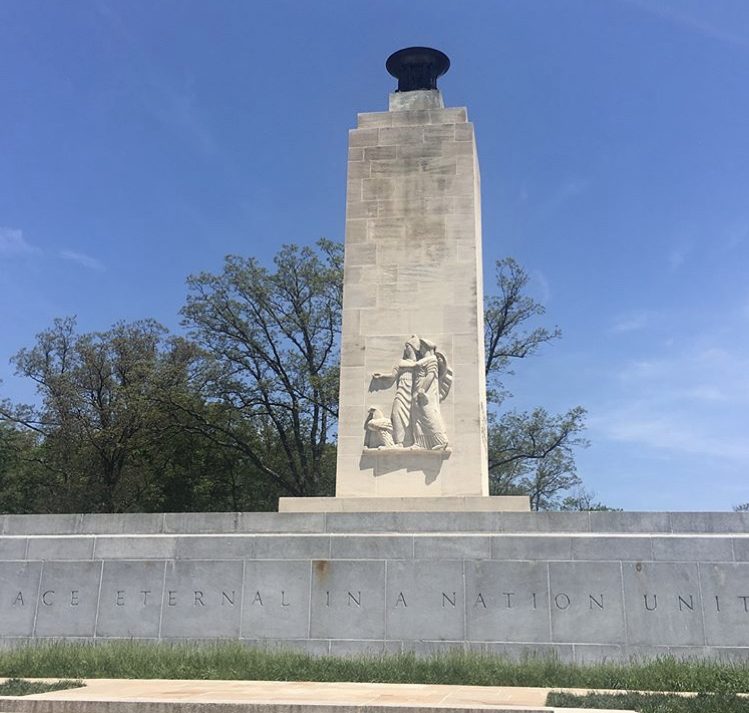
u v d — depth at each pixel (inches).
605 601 553.6
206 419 1600.6
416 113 830.5
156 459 1683.1
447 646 559.2
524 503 655.1
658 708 367.2
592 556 563.5
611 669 482.3
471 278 771.4
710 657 533.0
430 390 738.8
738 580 546.6
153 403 1555.1
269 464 1736.0
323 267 1652.3
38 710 372.2
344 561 586.6
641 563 557.6
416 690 425.4
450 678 464.4
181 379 1625.2
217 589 594.6
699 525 573.9
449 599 568.7
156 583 602.5
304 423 1691.7
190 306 1611.7
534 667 480.7
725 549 553.6
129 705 369.4
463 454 723.4
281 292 1641.2
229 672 480.7
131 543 614.9
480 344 780.6
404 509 669.3
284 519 615.8
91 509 1610.5
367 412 748.0
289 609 582.9
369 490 726.5
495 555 573.3
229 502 1843.0
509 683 457.7
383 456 732.7
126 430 1600.6
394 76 902.4
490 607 563.2
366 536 590.6
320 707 358.3
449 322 762.8
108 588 606.5
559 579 561.9
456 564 574.9
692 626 542.0
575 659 544.4
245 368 1627.7
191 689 422.9
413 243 789.2
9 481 1875.0
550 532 585.3
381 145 823.1
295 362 1633.9
